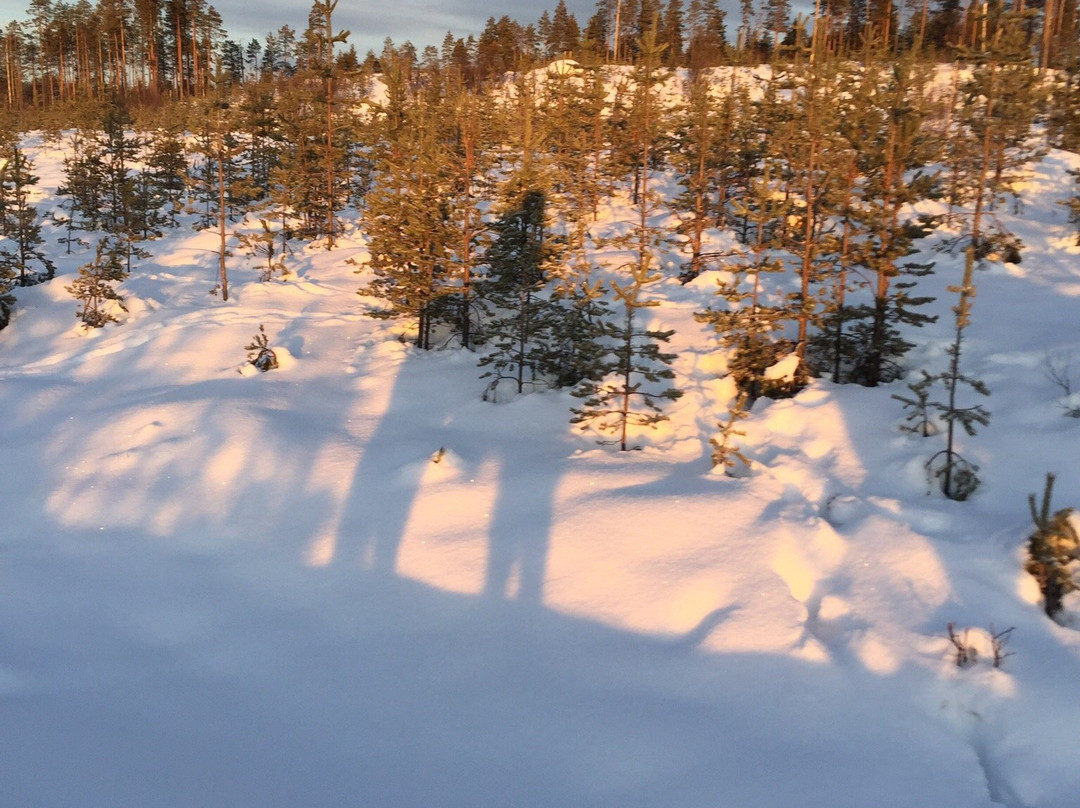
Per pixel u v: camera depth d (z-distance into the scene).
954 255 24.47
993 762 6.74
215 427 15.05
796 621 8.49
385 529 11.44
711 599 8.97
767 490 11.84
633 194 40.09
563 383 17.56
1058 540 8.59
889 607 8.74
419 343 21.89
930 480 11.81
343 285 30.03
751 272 16.91
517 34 95.69
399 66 28.05
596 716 7.12
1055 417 12.76
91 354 22.30
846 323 18.89
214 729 7.03
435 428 15.87
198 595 9.88
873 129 16.50
